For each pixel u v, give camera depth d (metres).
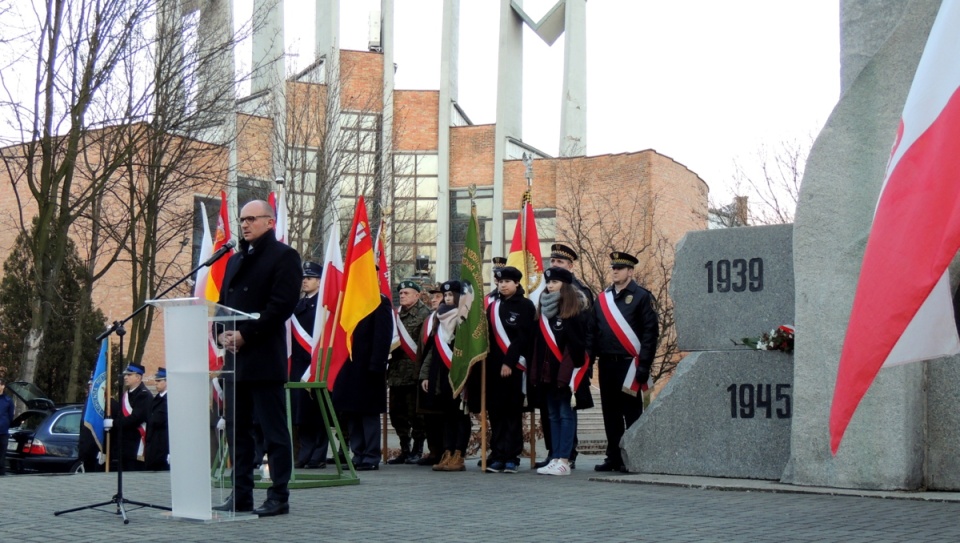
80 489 10.45
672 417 11.58
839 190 10.20
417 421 14.45
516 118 38.97
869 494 9.50
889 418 9.81
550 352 11.80
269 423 8.24
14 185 21.77
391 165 33.03
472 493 9.83
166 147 22.81
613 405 12.34
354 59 34.91
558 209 37.41
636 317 12.09
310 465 13.04
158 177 22.88
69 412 18.95
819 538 6.95
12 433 18.80
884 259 5.50
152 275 23.66
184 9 22.94
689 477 11.18
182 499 8.02
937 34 5.63
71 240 27.80
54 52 20.44
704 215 38.16
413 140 38.44
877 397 9.86
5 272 27.84
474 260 12.09
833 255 10.20
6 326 27.17
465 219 38.44
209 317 7.92
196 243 29.73
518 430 12.35
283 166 28.62
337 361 11.77
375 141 33.41
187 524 7.72
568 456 11.97
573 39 38.16
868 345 5.48
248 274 8.23
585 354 12.05
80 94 20.84
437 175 38.34
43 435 18.52
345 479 10.75
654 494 9.74
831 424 5.60
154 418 14.76
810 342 10.27
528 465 14.34
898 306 5.40
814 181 10.34
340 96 30.84
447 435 12.66
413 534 7.16
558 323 11.80
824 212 10.27
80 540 6.89
